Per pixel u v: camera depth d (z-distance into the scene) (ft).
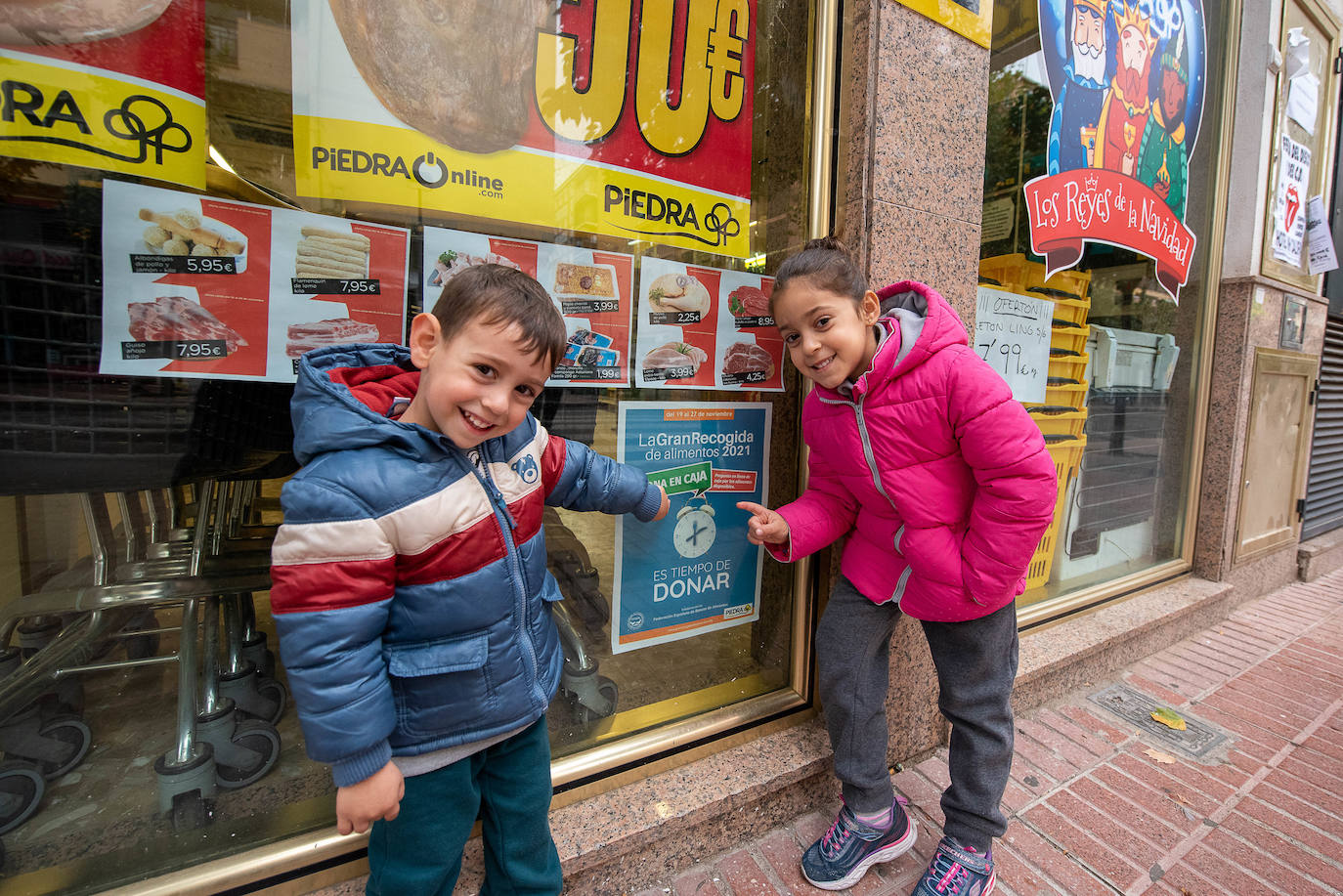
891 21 5.33
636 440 5.18
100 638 3.97
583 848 4.43
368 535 2.71
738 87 5.41
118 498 3.81
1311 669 8.86
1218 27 10.07
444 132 4.09
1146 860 5.24
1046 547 8.70
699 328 5.41
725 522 5.88
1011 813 5.79
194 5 3.38
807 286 4.02
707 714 5.73
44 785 3.79
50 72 3.07
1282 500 12.31
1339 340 14.33
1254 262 10.43
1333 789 6.17
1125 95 8.57
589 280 4.76
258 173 3.63
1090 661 8.26
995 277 7.75
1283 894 4.90
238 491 4.04
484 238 4.29
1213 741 7.01
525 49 4.31
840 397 4.49
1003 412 3.89
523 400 3.01
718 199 5.39
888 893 4.86
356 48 3.79
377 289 3.99
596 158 4.70
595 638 5.36
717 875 4.99
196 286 3.52
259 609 4.55
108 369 3.35
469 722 3.22
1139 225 9.04
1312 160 11.97
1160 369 10.18
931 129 5.71
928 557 4.27
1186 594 10.08
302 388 2.94
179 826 3.90
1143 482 10.26
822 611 6.08
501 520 3.24
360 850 4.09
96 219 3.25
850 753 4.91
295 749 4.45
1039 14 7.39
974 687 4.61
